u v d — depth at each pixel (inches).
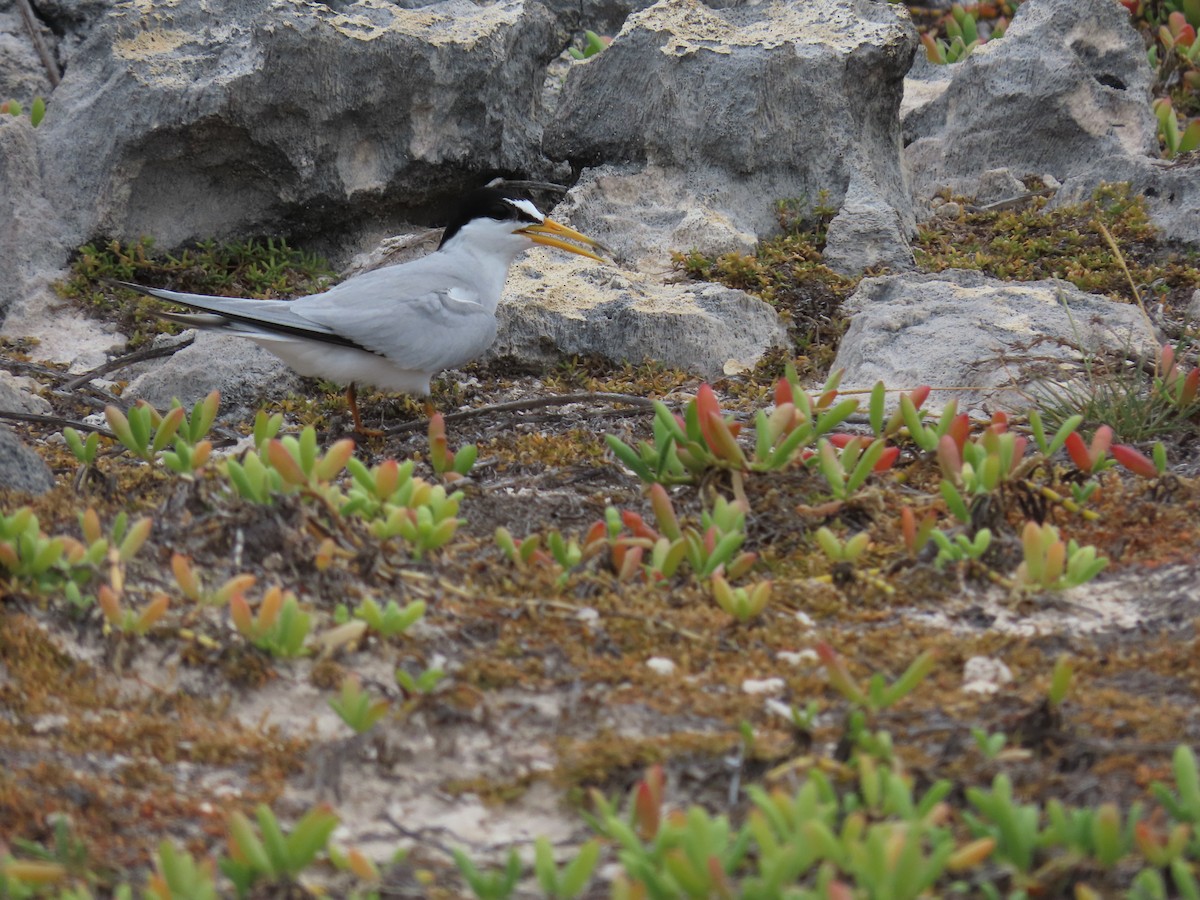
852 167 643.5
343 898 247.8
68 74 627.8
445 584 346.9
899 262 612.7
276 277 612.1
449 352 485.1
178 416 414.3
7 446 402.0
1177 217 628.4
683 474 411.8
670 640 329.4
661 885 228.8
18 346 566.9
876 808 257.6
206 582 339.0
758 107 641.6
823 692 307.4
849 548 358.0
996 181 682.8
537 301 550.6
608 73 659.4
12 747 283.1
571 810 273.7
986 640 327.9
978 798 243.4
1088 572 347.9
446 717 296.8
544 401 494.6
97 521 336.5
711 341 548.1
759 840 231.5
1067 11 725.3
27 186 604.1
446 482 412.5
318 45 598.9
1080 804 264.2
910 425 412.5
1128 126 695.7
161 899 228.4
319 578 339.9
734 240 619.8
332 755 283.4
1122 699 297.3
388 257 609.3
